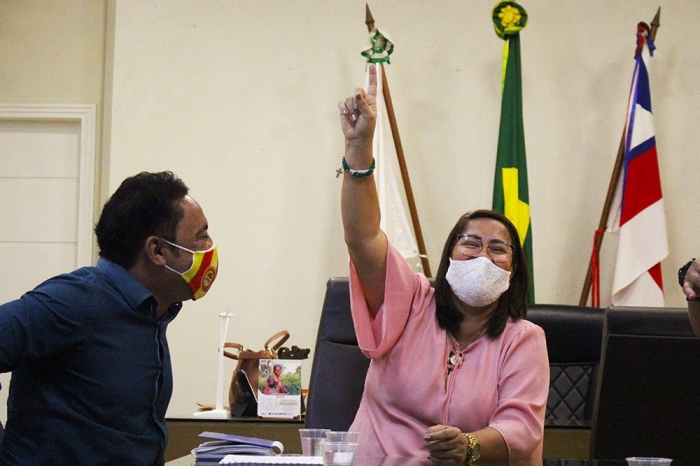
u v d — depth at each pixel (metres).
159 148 4.24
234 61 4.29
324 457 1.36
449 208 4.20
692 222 4.13
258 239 4.20
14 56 4.51
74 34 4.52
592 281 3.95
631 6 4.25
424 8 4.30
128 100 4.27
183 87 4.28
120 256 1.70
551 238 4.16
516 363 1.97
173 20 4.31
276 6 4.32
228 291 4.17
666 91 4.20
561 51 4.24
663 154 4.17
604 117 4.20
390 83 4.27
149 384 1.67
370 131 2.03
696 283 1.80
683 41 4.22
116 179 4.23
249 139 4.25
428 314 2.08
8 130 4.54
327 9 4.32
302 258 4.18
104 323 1.62
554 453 2.24
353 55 4.28
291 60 4.29
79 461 1.60
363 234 2.07
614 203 4.00
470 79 4.25
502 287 2.00
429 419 1.96
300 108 4.26
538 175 4.19
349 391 2.27
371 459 1.67
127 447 1.63
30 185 4.53
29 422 1.60
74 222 4.52
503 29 3.94
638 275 3.78
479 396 1.95
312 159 4.23
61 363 1.61
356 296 2.09
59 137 4.55
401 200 4.11
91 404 1.61
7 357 1.50
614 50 4.23
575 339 2.58
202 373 4.11
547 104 4.22
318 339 2.35
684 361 1.96
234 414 2.73
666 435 1.98
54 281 1.62
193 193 4.22
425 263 3.92
